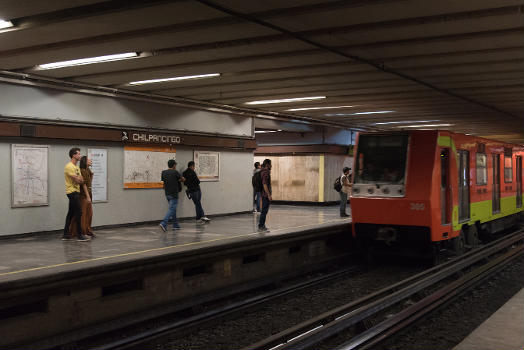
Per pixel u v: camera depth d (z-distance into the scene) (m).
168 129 15.50
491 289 10.63
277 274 12.02
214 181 17.45
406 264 14.07
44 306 7.30
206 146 16.97
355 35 8.99
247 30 8.58
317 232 13.62
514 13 7.66
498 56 10.59
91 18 7.73
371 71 12.05
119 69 11.45
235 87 13.92
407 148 12.07
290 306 9.45
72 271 7.46
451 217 12.45
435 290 10.54
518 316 7.03
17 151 11.74
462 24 8.30
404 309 8.39
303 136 25.09
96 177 13.55
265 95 15.34
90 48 9.52
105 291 9.55
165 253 9.23
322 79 13.01
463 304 9.34
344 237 15.53
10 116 11.49
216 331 7.88
